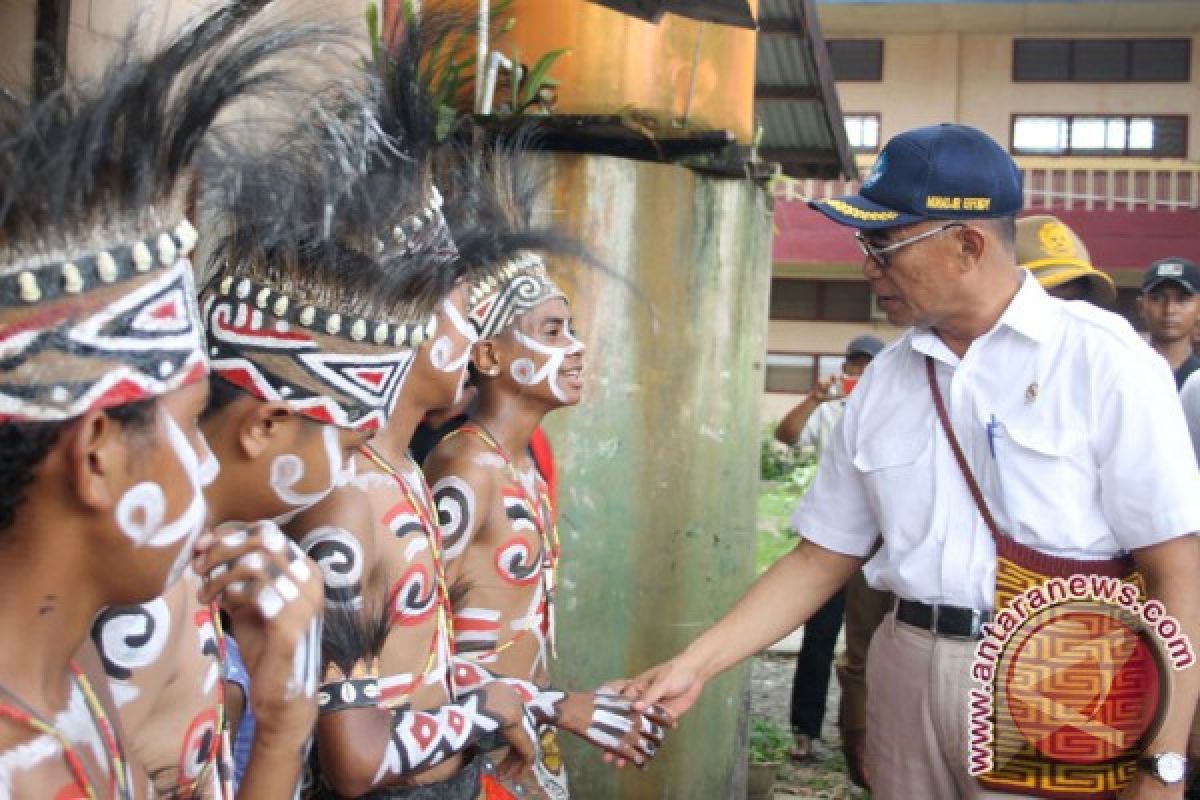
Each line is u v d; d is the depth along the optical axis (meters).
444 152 2.79
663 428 4.04
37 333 1.16
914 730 2.85
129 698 1.54
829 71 7.16
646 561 4.04
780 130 7.89
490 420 2.86
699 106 4.13
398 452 2.34
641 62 4.01
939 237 2.77
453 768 2.37
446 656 2.38
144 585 1.26
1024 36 21.55
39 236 1.17
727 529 4.26
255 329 1.78
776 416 21.28
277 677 1.56
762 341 4.43
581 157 3.88
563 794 2.97
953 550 2.78
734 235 4.19
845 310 21.06
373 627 2.08
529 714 2.43
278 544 1.59
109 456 1.20
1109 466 2.67
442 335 2.34
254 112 1.70
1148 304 5.24
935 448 2.83
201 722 1.65
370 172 1.90
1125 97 21.38
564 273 3.86
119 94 1.23
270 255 1.79
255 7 1.41
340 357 1.81
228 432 1.78
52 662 1.23
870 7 20.64
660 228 3.99
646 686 2.95
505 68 3.84
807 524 3.14
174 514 1.26
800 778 5.52
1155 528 2.62
